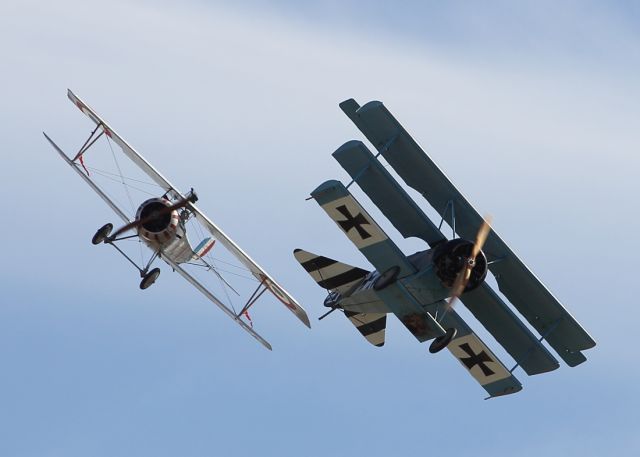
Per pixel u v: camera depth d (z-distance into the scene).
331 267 81.19
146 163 84.38
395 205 76.31
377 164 74.38
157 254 85.19
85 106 84.56
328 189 73.75
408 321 79.56
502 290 81.56
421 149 74.94
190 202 84.44
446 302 78.12
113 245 84.31
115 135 84.56
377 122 75.00
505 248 78.38
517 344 82.88
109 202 84.06
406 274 76.44
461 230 78.69
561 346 83.25
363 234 75.50
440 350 77.81
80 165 85.38
